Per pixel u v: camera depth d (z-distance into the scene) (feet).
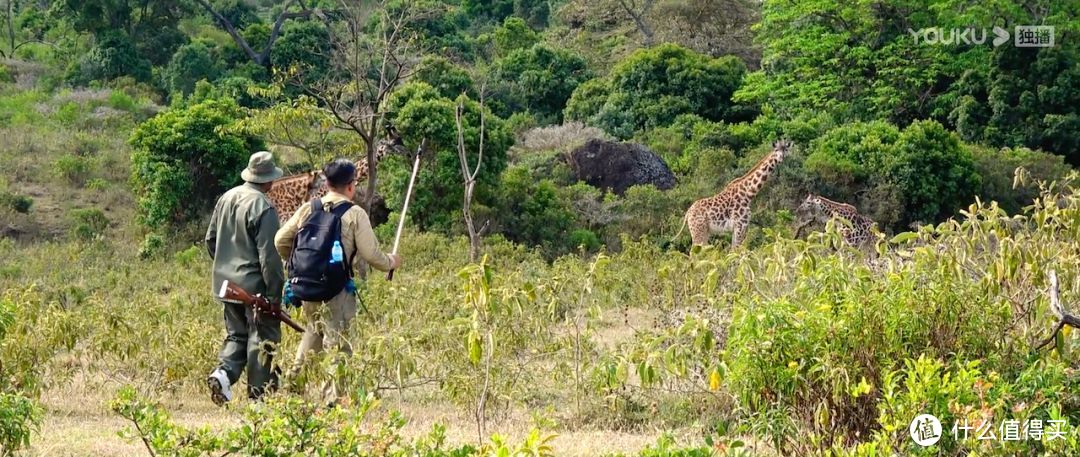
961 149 83.71
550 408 27.07
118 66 116.37
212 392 26.35
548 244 71.72
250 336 27.37
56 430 24.71
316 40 121.60
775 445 21.01
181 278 59.93
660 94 103.55
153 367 31.14
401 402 28.86
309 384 26.18
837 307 21.79
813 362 20.99
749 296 26.94
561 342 29.37
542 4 163.02
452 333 27.91
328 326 25.73
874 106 104.12
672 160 89.97
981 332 21.54
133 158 73.05
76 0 119.44
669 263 38.22
